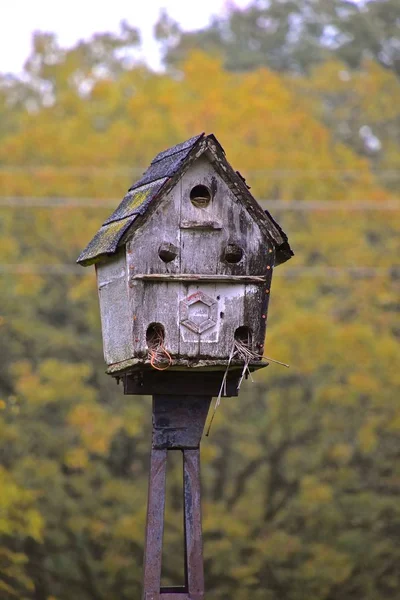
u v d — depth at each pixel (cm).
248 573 6156
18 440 6231
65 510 6244
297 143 7512
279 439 6881
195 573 2311
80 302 7456
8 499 4603
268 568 6369
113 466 7038
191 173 2391
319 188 7362
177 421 2373
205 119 7431
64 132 7444
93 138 7394
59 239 7250
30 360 7069
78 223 7106
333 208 7344
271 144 7425
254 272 2414
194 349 2364
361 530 6569
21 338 7050
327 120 8950
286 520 6594
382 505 6544
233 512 6575
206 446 6462
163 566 6331
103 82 7862
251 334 2400
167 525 6375
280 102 7725
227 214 2405
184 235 2383
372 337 6725
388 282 7375
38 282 7019
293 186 7381
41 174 7100
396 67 11325
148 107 7581
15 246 7131
